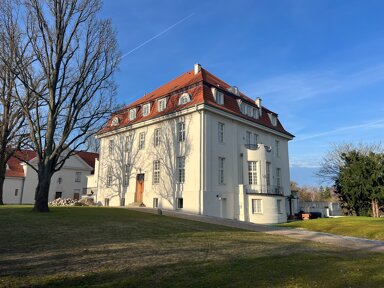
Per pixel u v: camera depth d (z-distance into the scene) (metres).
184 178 27.67
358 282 7.00
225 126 29.61
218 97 29.53
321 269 8.02
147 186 31.30
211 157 27.41
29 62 20.97
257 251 10.30
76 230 12.53
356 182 30.16
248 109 33.38
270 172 31.53
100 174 38.06
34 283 5.88
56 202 33.06
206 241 11.77
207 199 26.11
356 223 18.69
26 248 8.84
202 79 29.06
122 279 6.37
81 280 6.20
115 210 22.70
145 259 8.20
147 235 12.36
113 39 23.19
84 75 21.36
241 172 30.28
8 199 46.34
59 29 20.84
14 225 12.98
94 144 41.53
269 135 35.81
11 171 47.84
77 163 53.12
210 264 8.01
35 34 20.67
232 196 28.86
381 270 8.20
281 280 6.84
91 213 19.44
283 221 29.89
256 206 28.67
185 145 28.08
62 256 8.09
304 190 76.25
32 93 23.97
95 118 22.45
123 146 35.47
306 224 20.58
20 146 29.33
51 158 20.05
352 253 10.98
